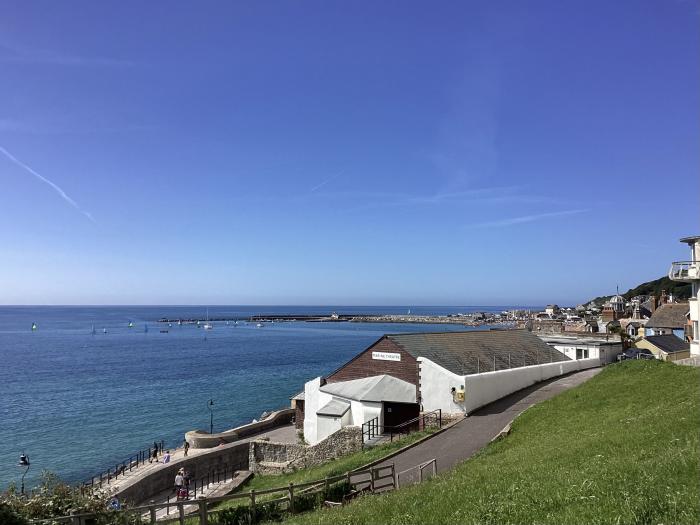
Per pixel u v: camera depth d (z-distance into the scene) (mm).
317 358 116188
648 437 14977
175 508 26672
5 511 10820
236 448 37062
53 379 86125
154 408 65188
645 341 59719
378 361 36125
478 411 31609
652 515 8094
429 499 12844
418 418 31031
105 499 13156
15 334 189375
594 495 9602
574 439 18953
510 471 14750
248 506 14875
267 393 75625
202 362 108875
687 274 46062
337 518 12578
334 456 29953
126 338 172250
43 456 45094
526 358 42406
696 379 24953
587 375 41969
